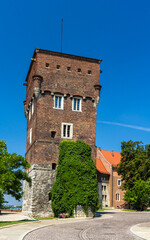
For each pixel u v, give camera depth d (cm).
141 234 2297
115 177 8075
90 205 4000
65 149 4238
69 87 4628
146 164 6244
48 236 2147
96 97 4744
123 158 6662
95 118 4703
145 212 5369
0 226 2595
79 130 4556
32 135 4569
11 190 3150
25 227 2645
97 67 4909
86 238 2092
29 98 5147
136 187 5853
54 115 4466
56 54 4672
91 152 4488
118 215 4447
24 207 4622
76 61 4784
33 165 4181
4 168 3075
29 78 5359
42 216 3981
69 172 4059
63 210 3959
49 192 4112
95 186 4100
